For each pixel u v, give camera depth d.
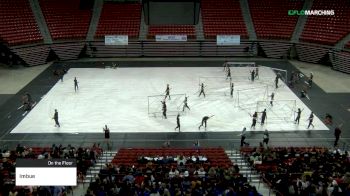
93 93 43.03
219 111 38.62
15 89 44.03
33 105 39.72
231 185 20.45
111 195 19.97
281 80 47.53
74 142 32.69
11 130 34.59
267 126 35.81
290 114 38.16
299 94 42.97
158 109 38.97
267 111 38.72
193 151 29.09
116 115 37.69
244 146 32.03
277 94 42.91
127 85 45.59
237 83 46.31
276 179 22.95
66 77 48.41
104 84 45.94
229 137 33.81
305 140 33.38
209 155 28.30
